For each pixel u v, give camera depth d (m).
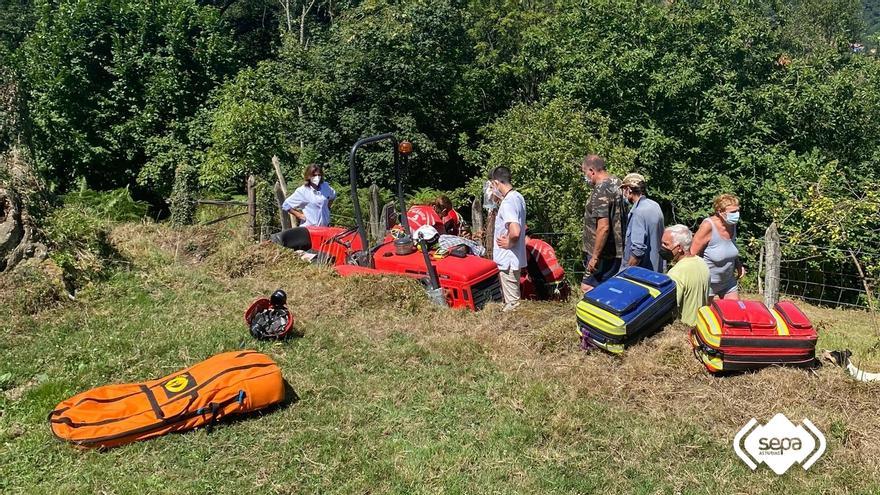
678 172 17.73
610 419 4.96
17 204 7.61
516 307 7.14
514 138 15.95
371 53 20.48
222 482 4.29
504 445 4.67
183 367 5.86
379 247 8.20
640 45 19.53
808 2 32.47
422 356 6.08
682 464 4.47
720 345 5.23
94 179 20.80
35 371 5.86
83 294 7.42
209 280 8.22
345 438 4.76
